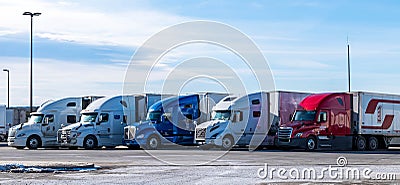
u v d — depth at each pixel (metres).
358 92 36.06
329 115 35.19
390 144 37.47
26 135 37.84
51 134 38.44
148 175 17.12
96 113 37.41
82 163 20.14
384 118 37.16
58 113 38.81
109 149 36.50
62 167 19.06
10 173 17.70
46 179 15.93
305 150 34.44
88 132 36.94
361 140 36.16
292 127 34.34
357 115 36.09
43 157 26.11
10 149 36.94
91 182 15.23
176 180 15.78
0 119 49.41
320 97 35.31
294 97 36.09
